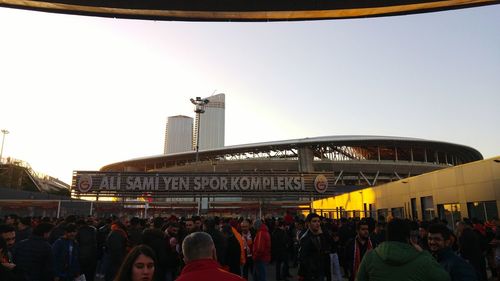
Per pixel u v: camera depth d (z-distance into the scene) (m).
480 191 22.67
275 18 16.80
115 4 16.09
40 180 102.50
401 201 33.72
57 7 16.31
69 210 37.25
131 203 43.09
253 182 41.47
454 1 15.43
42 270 6.82
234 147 119.38
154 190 41.12
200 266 3.16
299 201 60.28
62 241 8.30
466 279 4.20
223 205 51.34
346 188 74.88
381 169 111.69
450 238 4.63
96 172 41.16
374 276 3.73
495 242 9.91
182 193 41.72
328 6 15.60
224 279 3.05
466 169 24.12
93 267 10.30
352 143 109.75
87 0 15.88
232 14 16.45
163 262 7.43
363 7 15.74
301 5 15.98
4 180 77.44
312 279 7.36
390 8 15.84
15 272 4.66
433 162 121.00
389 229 3.88
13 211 37.53
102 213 40.50
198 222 9.53
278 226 15.06
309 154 111.44
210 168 124.88
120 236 9.83
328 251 8.20
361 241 7.91
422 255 3.66
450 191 25.86
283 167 116.75
